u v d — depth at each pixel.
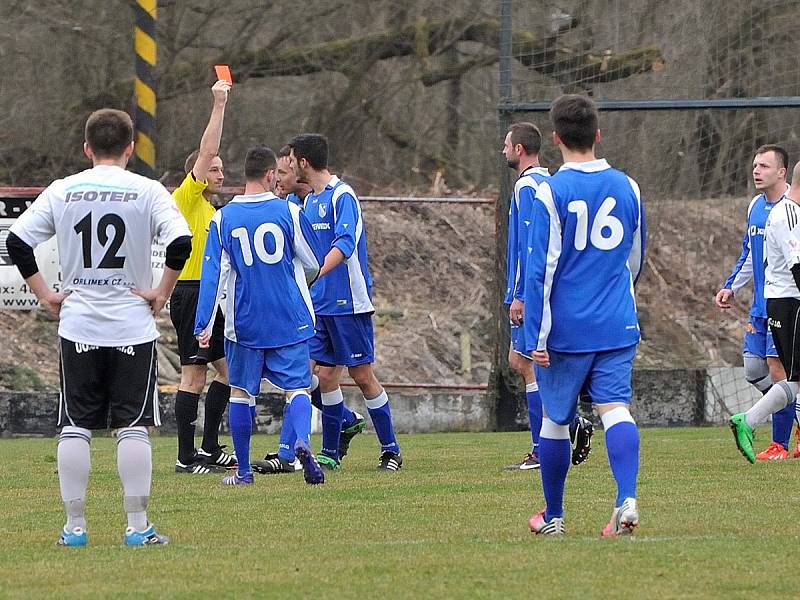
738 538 19.77
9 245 19.23
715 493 25.95
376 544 19.77
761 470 30.50
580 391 20.17
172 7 75.06
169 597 15.69
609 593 15.62
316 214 31.33
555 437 20.20
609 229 19.62
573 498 25.30
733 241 62.69
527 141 29.56
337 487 27.86
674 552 18.36
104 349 19.36
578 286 19.62
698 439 40.06
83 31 74.69
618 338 19.66
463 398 46.28
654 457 33.94
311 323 28.62
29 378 52.88
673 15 66.31
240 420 28.84
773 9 65.75
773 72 65.69
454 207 66.00
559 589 15.86
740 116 64.06
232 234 28.03
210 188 32.34
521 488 27.33
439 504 24.77
